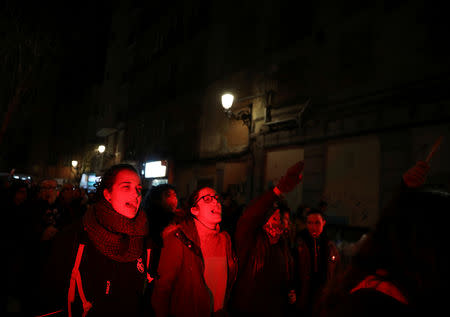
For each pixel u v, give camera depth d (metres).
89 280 1.70
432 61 6.49
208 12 15.21
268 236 3.05
